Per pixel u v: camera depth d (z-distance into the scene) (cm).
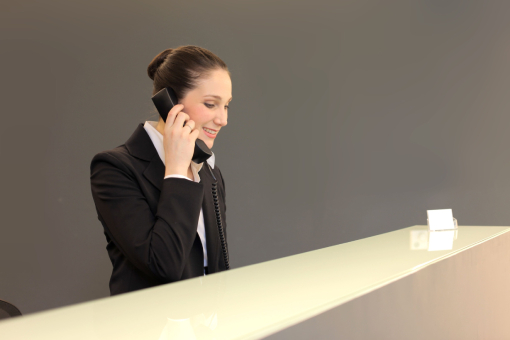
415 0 340
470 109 338
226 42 286
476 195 336
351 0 329
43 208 223
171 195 112
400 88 336
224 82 131
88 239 235
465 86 339
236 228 282
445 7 341
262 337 37
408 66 338
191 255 127
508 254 114
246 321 40
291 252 302
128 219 112
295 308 46
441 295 75
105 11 245
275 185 299
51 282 223
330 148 319
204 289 56
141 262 108
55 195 227
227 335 36
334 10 325
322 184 315
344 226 320
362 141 328
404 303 62
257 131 294
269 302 48
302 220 307
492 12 339
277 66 305
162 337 35
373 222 327
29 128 221
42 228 222
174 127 120
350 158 324
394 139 334
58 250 226
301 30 314
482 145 337
